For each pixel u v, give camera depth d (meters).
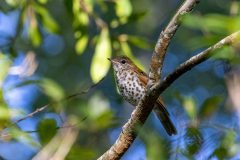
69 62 21.08
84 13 13.11
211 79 19.70
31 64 11.77
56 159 9.30
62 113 10.06
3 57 10.30
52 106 9.41
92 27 17.05
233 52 6.81
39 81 9.20
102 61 12.42
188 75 19.91
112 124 9.48
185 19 6.19
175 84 19.86
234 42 6.93
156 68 8.77
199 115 9.34
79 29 13.11
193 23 6.14
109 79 19.73
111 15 19.38
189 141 8.43
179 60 20.31
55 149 9.61
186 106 9.25
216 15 6.29
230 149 8.68
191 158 8.03
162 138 7.12
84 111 9.21
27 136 8.30
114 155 9.52
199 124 9.09
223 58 6.86
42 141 8.98
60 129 10.00
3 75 9.95
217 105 9.52
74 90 20.19
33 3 13.12
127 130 9.30
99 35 12.62
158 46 8.73
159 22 21.19
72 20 13.10
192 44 6.49
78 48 13.16
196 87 19.75
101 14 19.33
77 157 9.36
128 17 12.75
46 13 13.11
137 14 12.73
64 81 20.80
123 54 13.16
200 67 19.89
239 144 8.77
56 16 20.62
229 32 6.34
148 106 8.92
